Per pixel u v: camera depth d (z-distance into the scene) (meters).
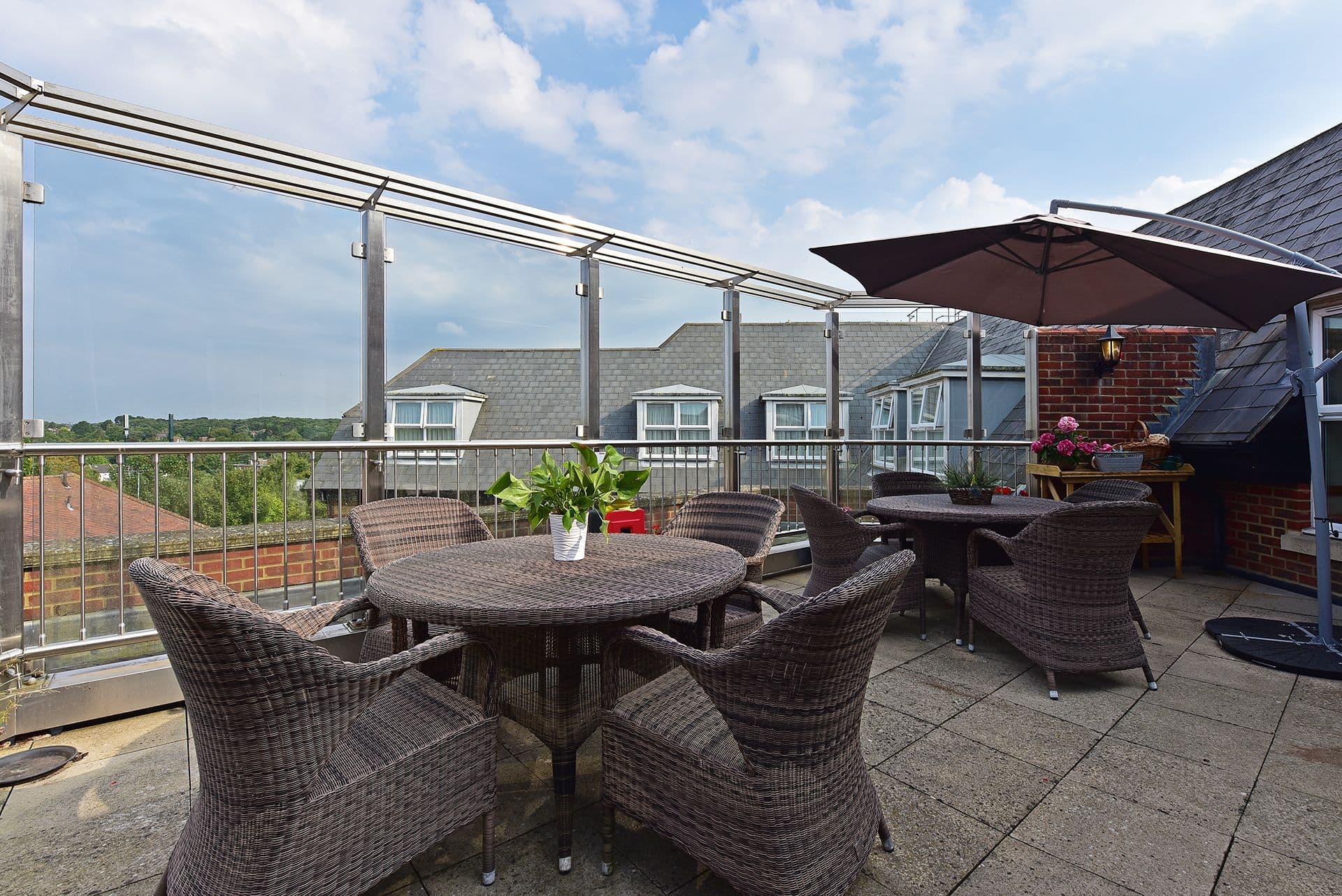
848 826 1.43
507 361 4.18
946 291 3.80
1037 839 1.72
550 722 1.70
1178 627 3.53
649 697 1.69
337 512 3.50
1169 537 4.75
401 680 1.79
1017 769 2.07
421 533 2.77
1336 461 3.98
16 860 1.67
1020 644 2.81
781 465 5.41
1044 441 4.99
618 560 2.12
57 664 2.72
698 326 5.17
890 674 2.92
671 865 1.65
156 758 2.21
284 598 3.11
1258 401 4.41
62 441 2.78
